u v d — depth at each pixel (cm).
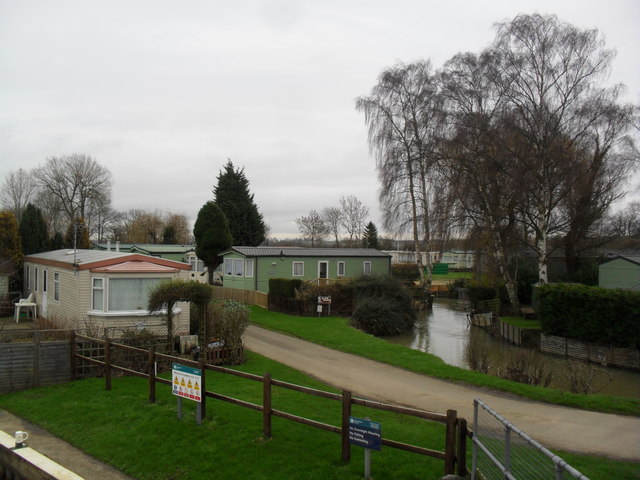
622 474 741
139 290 1764
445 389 1338
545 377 1559
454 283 5497
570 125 2553
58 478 748
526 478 586
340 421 974
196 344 1598
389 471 720
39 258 2373
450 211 2908
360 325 2678
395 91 3384
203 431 904
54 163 5875
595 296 2116
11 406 1123
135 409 1046
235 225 5181
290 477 723
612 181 2762
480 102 2750
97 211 6544
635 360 1914
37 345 1273
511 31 2609
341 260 3691
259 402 1091
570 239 3047
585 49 2512
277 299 3055
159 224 7881
